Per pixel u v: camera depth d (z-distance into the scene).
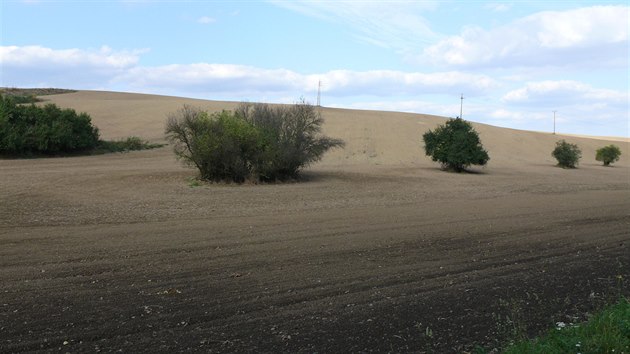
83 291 8.48
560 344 5.91
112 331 6.67
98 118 76.06
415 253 12.03
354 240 13.66
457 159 44.88
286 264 10.73
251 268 10.34
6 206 18.59
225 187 28.48
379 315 7.47
